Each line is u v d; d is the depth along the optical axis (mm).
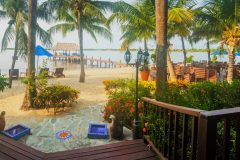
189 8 13828
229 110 1598
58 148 5625
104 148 4891
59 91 8953
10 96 12531
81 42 17062
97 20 18984
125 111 7285
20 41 15898
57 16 16672
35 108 9539
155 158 4367
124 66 33281
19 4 15273
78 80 18125
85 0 16516
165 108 3781
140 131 5664
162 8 6785
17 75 19422
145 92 8102
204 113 1580
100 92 12984
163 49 6848
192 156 2504
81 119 8086
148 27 14172
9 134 6098
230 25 12453
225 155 1705
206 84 5582
